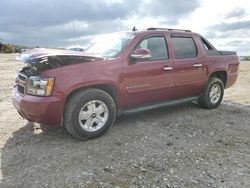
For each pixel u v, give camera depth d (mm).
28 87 4777
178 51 6340
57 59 4824
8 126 5777
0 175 3926
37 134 5328
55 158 4371
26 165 4180
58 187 3645
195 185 3740
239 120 6379
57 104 4637
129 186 3680
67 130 5367
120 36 5965
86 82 4836
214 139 5246
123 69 5305
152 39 5906
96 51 5840
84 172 3980
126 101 5488
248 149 4859
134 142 4965
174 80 6164
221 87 7262
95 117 5012
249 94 9445
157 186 3689
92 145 4816
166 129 5637
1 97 8383
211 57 7004
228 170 4137
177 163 4285
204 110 7059
